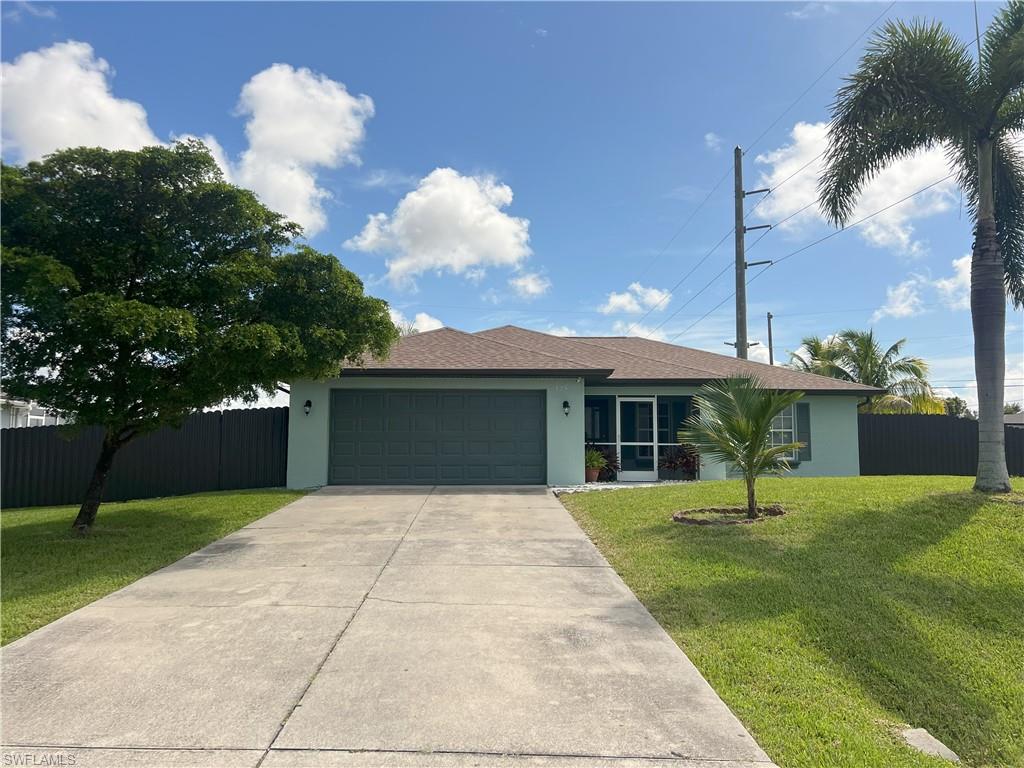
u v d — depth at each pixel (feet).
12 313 25.12
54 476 45.50
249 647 15.61
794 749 11.54
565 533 29.40
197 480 46.85
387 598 19.58
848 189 33.06
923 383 80.94
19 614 18.29
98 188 26.76
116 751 10.95
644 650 15.65
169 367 29.35
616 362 57.26
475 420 47.29
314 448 46.39
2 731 11.61
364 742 11.30
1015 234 34.22
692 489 38.50
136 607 18.83
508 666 14.58
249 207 29.68
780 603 18.93
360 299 32.68
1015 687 14.76
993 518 25.20
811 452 54.80
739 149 69.05
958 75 29.63
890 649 16.25
